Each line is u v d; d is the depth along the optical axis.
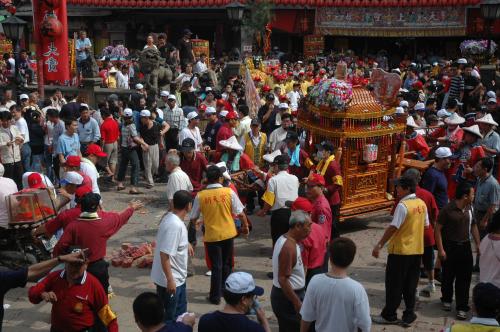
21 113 14.29
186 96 18.27
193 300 8.81
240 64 21.98
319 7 32.53
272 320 8.21
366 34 32.56
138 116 14.87
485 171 9.43
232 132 12.80
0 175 9.34
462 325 4.95
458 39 34.88
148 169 14.70
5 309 8.59
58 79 16.62
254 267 10.05
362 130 11.02
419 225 7.78
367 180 11.49
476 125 11.51
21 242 9.06
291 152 11.09
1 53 31.19
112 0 31.67
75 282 6.11
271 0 31.20
